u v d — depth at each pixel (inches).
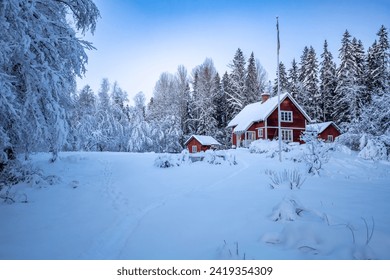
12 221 278.8
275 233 207.0
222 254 185.3
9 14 341.7
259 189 410.3
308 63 2199.8
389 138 852.6
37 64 372.2
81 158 662.5
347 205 301.4
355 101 1590.8
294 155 792.9
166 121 1925.4
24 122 382.0
